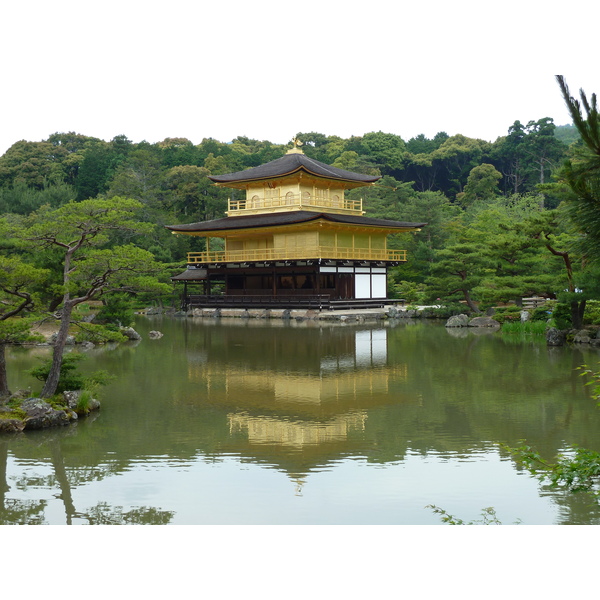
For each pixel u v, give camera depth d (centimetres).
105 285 2072
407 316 6059
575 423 1911
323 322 5638
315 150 14088
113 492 1369
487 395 2327
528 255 4362
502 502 1295
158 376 2764
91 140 13938
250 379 2691
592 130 683
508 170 13188
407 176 14025
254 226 6519
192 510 1262
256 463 1565
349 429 1875
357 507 1273
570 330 3809
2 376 2119
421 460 1580
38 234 1991
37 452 1656
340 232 6625
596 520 1197
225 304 6712
